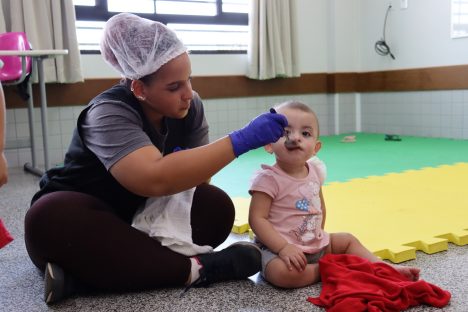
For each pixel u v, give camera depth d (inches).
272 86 191.8
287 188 47.1
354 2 204.1
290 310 40.4
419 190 88.0
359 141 177.5
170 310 41.1
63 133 154.3
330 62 203.8
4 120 33.9
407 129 190.4
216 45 180.7
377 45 196.7
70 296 45.0
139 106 44.3
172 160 39.8
